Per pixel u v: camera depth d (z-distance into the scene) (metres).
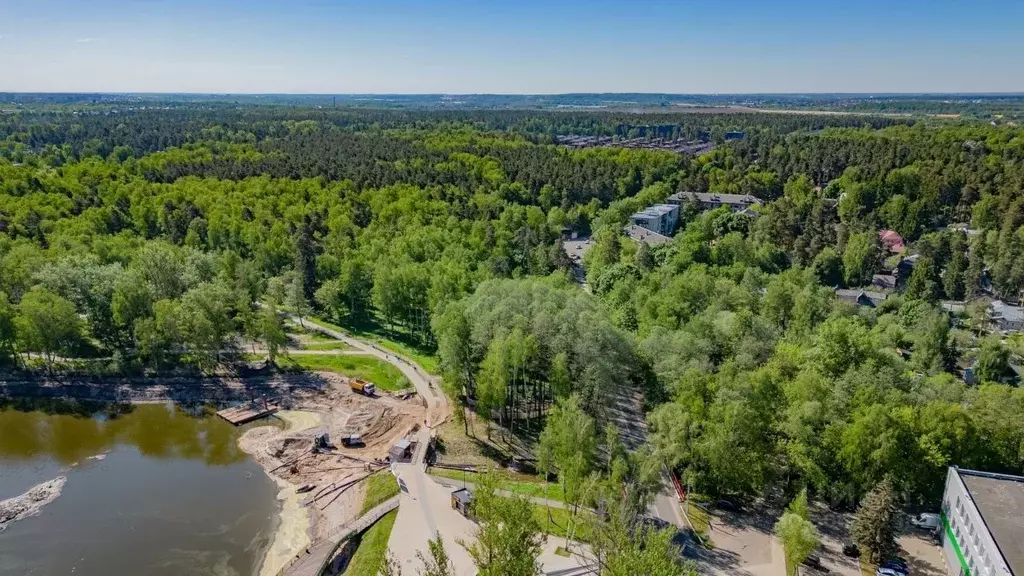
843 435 73.44
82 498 82.94
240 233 175.50
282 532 76.12
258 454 95.31
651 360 95.50
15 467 90.94
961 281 165.38
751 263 168.25
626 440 90.94
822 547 69.25
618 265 157.50
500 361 88.31
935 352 120.38
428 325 135.75
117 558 70.62
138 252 146.25
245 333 127.94
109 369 116.31
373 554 67.06
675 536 70.00
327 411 108.69
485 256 173.25
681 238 178.62
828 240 189.00
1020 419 74.06
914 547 70.31
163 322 114.31
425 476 84.00
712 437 74.69
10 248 146.50
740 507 76.50
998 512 61.69
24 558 70.12
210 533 75.75
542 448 76.94
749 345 95.88
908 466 72.62
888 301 151.50
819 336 94.69
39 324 110.75
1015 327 148.12
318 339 136.25
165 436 100.94
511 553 47.12
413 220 187.62
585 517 67.62
